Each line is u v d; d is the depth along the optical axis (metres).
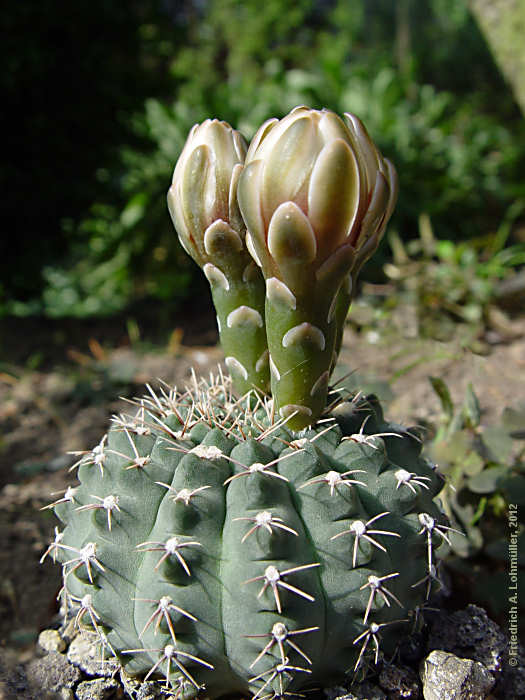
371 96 0.56
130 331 0.40
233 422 0.12
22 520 0.23
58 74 0.42
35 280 0.46
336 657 0.11
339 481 0.11
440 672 0.12
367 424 0.13
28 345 0.40
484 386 0.28
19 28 0.40
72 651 0.14
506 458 0.18
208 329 0.40
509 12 0.45
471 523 0.17
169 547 0.10
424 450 0.19
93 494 0.12
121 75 0.44
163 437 0.12
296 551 0.11
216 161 0.12
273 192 0.10
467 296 0.34
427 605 0.14
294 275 0.11
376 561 0.11
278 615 0.10
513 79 0.47
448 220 0.50
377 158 0.11
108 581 0.11
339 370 0.19
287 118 0.10
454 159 0.53
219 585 0.11
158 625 0.11
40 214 0.44
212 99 0.51
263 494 0.11
